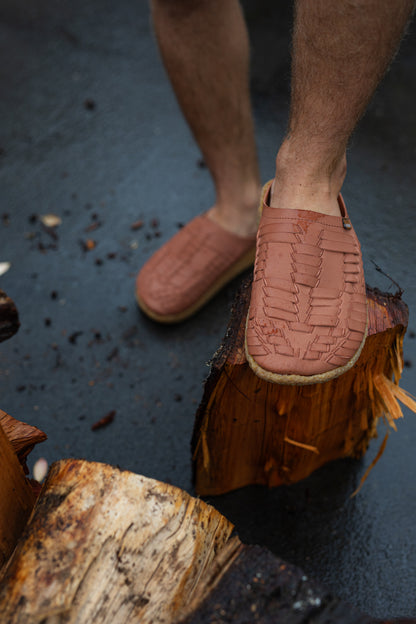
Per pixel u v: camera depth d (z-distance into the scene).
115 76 1.61
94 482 0.73
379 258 1.24
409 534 0.98
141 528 0.71
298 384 0.79
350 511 1.00
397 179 1.36
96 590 0.68
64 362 1.16
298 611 0.66
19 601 0.67
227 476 1.00
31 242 1.31
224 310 1.20
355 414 0.95
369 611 0.92
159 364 1.15
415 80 1.52
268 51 1.60
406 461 1.05
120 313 1.21
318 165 0.82
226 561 0.69
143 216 1.34
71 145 1.47
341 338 0.79
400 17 0.75
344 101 0.79
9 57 1.65
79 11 1.76
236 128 1.05
